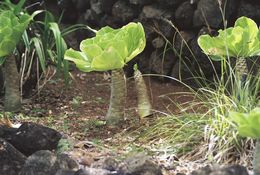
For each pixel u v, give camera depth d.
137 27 2.79
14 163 2.09
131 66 4.27
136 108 3.39
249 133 1.81
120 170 1.92
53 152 2.25
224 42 2.72
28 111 3.31
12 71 3.23
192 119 2.73
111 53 2.70
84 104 3.55
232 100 2.65
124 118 2.96
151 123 2.88
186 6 3.77
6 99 3.28
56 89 3.88
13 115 3.18
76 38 4.95
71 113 3.31
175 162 2.35
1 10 3.47
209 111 2.61
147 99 2.99
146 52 4.18
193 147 2.51
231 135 2.46
